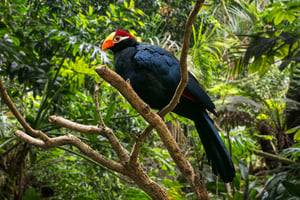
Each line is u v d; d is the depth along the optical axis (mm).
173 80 2461
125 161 2055
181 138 4930
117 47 2668
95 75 3383
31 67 3467
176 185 4426
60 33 3396
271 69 5871
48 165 4434
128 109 3961
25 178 4324
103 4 4453
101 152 3715
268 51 4750
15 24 3646
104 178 4070
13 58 3133
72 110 3998
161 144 5273
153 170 4953
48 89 3570
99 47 3576
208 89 5168
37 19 4090
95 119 2457
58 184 4363
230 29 5184
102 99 3986
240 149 4316
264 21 4895
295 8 3885
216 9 5520
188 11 5422
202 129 2508
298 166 4234
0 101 3768
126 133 3832
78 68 3305
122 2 5055
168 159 4113
